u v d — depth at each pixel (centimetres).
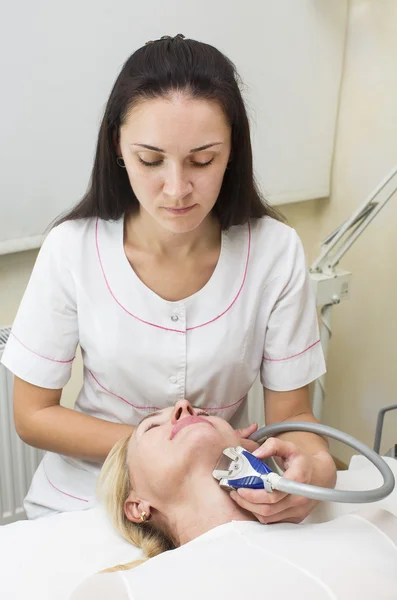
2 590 108
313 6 188
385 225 196
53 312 117
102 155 109
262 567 92
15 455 176
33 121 157
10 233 163
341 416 225
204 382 119
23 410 121
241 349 118
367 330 210
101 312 116
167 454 109
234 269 118
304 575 90
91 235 118
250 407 202
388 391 207
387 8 185
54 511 129
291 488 95
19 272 175
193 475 109
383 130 194
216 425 113
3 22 146
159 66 92
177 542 112
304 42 190
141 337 116
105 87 164
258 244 120
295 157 202
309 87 196
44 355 117
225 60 98
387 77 189
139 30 165
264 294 120
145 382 119
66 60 157
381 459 106
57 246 116
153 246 116
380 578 90
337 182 212
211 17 174
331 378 226
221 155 97
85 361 122
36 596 107
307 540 98
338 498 92
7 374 166
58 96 158
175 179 93
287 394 125
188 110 91
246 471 101
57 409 121
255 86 187
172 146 91
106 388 122
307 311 123
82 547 115
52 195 166
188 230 101
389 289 200
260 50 184
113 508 118
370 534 102
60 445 120
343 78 202
